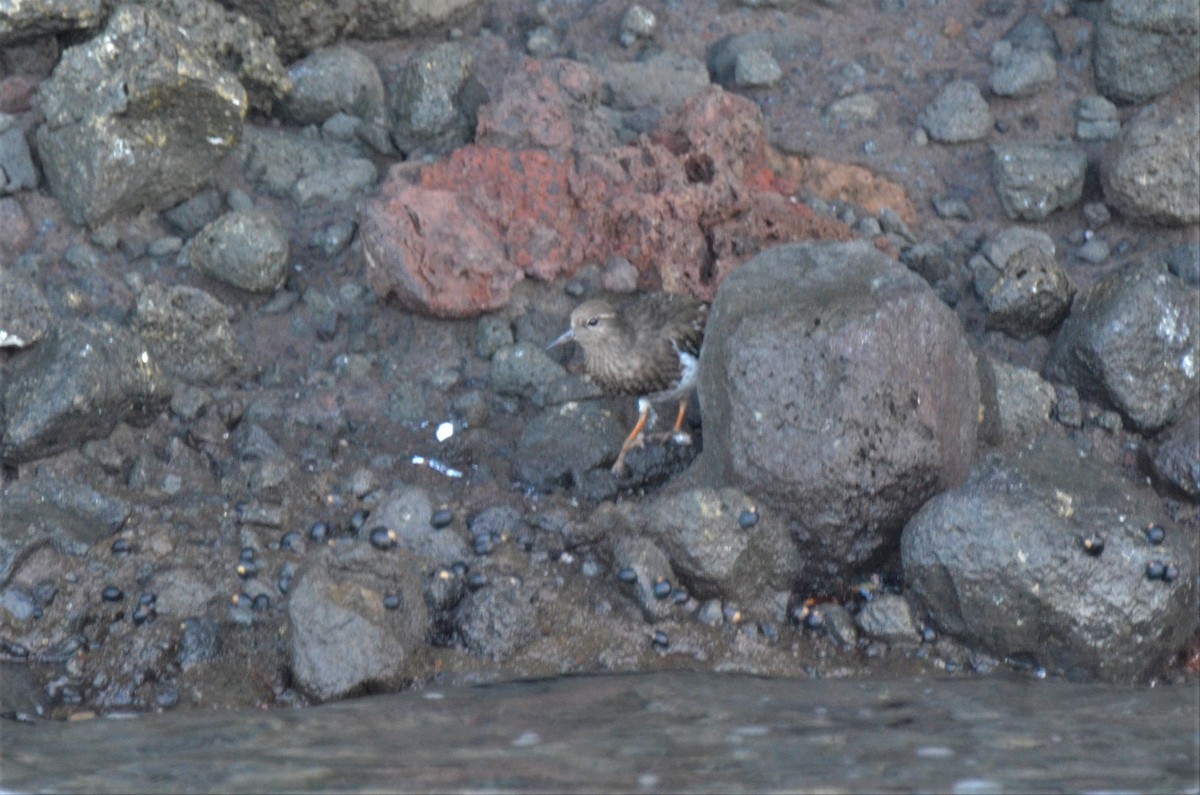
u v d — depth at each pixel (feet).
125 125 41.11
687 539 34.86
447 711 29.40
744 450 35.60
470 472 39.22
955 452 36.68
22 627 33.32
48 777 25.71
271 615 34.19
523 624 33.58
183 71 41.04
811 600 36.22
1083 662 33.55
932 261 43.75
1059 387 41.45
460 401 40.42
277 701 32.24
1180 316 40.22
